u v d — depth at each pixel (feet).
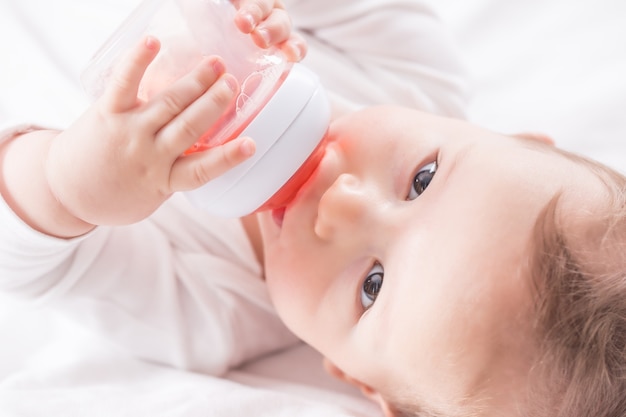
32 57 4.38
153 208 3.21
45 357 4.25
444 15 5.50
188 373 4.07
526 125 5.14
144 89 2.98
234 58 3.02
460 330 3.09
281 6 3.33
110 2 4.58
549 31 5.45
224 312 4.13
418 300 3.15
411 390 3.39
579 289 3.08
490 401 3.18
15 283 3.66
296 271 3.48
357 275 3.37
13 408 3.58
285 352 4.46
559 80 5.27
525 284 3.07
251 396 3.80
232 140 2.89
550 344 3.08
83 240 3.73
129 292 3.96
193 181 2.96
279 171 3.03
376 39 4.56
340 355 3.55
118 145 2.96
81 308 3.93
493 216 3.15
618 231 3.19
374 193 3.33
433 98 4.66
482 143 3.41
